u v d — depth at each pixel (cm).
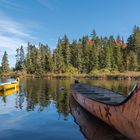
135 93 791
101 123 1253
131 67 9062
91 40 11169
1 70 11350
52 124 1249
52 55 9994
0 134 1073
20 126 1212
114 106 965
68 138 1006
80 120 1327
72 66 9812
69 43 10356
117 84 4559
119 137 997
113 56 9500
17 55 11531
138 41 9794
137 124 809
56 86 3909
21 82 5294
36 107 1777
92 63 9188
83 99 1546
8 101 2092
